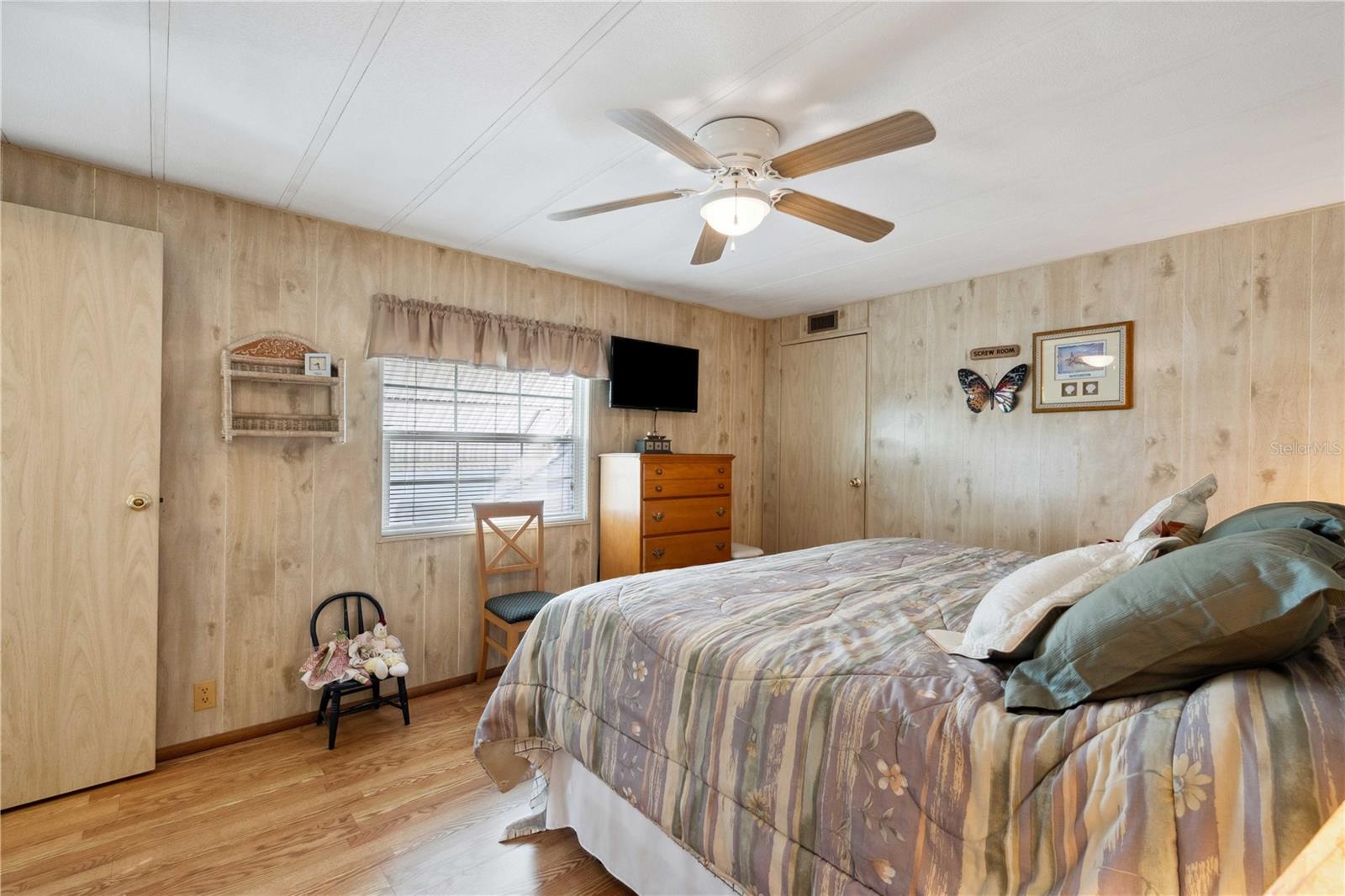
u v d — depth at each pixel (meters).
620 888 1.77
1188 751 0.88
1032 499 3.50
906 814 1.10
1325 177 2.36
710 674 1.49
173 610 2.52
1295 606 0.89
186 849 1.91
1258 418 2.78
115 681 2.29
